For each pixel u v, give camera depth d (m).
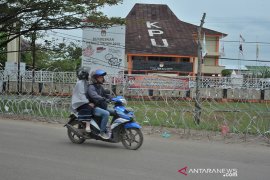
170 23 66.00
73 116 10.77
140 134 10.01
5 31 25.34
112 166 8.12
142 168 8.02
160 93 30.20
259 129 13.02
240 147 11.11
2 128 13.22
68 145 10.42
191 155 9.61
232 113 15.94
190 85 30.91
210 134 13.16
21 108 17.02
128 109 10.25
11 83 26.94
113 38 36.69
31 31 25.88
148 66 55.97
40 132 12.65
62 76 27.17
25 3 22.86
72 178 7.08
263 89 30.91
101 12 24.72
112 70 36.69
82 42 33.31
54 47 27.73
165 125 14.60
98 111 10.29
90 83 10.62
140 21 65.38
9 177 7.03
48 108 16.64
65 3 23.42
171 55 57.25
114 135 10.13
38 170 7.57
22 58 52.12
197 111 14.48
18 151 9.34
